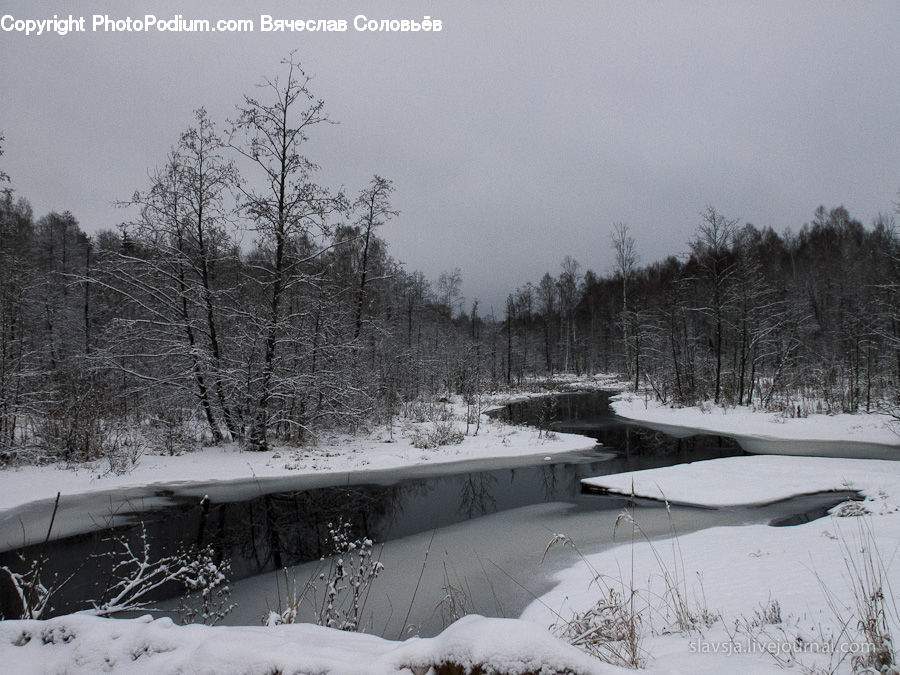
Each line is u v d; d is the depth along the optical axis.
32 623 2.07
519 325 68.88
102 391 16.23
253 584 6.93
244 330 17.38
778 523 9.33
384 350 26.06
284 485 12.93
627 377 49.59
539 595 6.41
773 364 32.25
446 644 1.75
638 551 7.89
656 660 3.15
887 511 8.59
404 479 13.88
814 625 3.89
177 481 12.91
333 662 1.73
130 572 7.29
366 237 24.16
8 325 15.36
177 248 16.95
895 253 23.48
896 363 23.56
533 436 21.23
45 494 11.41
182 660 1.78
